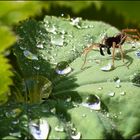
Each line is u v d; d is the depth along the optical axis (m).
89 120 0.12
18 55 0.15
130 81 0.14
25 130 0.12
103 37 0.15
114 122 0.13
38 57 0.15
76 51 0.15
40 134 0.12
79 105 0.13
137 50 0.15
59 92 0.14
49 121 0.12
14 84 0.15
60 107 0.13
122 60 0.14
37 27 0.15
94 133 0.12
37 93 0.14
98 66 0.14
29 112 0.12
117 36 0.15
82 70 0.14
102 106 0.13
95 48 0.15
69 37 0.15
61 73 0.14
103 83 0.14
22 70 0.14
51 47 0.15
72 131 0.12
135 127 0.12
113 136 0.12
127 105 0.13
